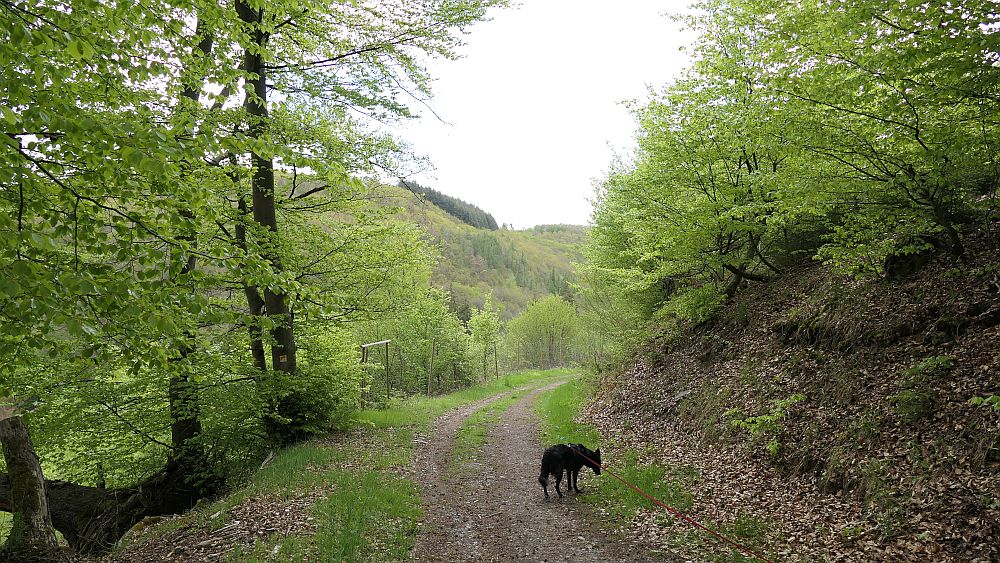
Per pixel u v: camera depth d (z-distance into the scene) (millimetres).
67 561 9031
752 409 10781
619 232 19766
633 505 8367
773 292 14891
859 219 9484
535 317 50906
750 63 11609
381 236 14844
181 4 6000
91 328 4613
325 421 14758
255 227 10617
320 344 16844
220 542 7133
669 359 16859
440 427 17188
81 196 5258
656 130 14023
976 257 9555
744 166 13789
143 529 10680
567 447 9531
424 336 37438
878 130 8062
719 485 8789
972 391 7258
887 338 9438
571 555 6820
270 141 5734
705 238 14000
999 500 5773
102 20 5340
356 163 12148
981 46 6141
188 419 13664
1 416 9406
